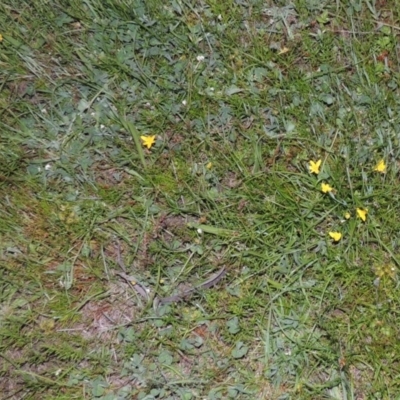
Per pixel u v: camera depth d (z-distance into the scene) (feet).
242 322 3.36
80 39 3.72
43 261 3.42
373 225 3.45
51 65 3.68
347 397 3.27
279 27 3.76
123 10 3.73
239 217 3.47
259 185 3.52
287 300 3.39
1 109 3.59
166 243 3.46
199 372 3.30
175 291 3.40
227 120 3.62
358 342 3.34
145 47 3.70
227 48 3.71
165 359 3.31
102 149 3.57
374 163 3.55
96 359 3.31
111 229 3.48
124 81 3.67
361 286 3.41
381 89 3.66
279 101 3.64
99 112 3.61
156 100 3.63
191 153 3.57
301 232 3.46
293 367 3.31
